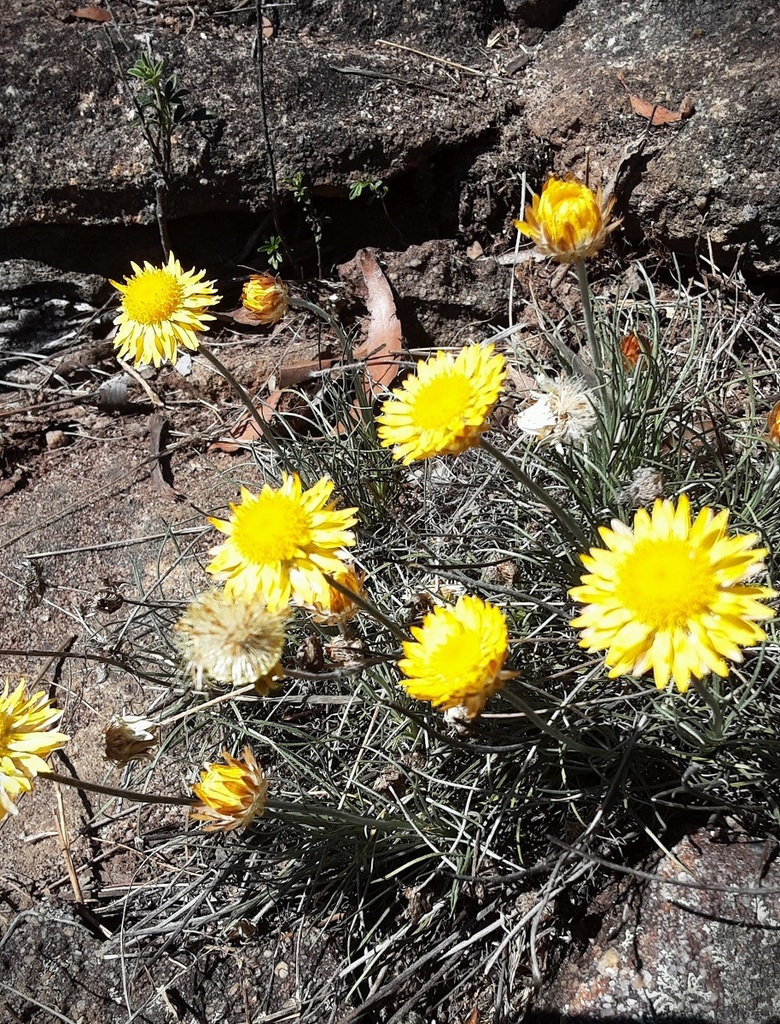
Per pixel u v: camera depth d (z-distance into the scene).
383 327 0.30
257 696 0.20
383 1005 0.18
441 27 0.32
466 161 0.30
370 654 0.19
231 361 0.31
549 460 0.22
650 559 0.13
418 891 0.19
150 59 0.30
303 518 0.16
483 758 0.20
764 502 0.21
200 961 0.20
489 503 0.24
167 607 0.23
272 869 0.20
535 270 0.30
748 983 0.16
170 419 0.31
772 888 0.15
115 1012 0.19
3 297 0.32
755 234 0.27
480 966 0.18
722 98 0.27
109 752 0.18
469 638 0.14
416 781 0.19
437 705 0.14
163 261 0.32
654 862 0.18
